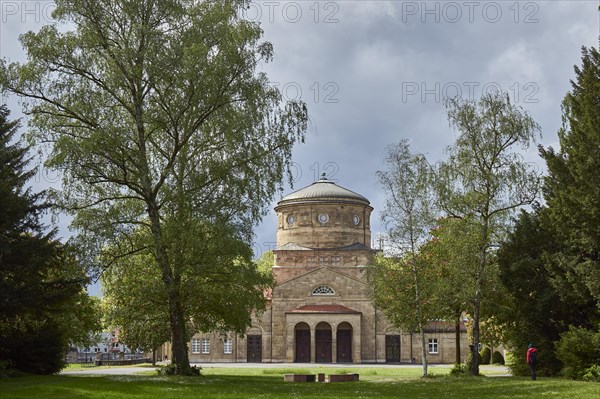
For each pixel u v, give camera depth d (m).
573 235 38.34
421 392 32.72
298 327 83.81
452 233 45.62
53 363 38.75
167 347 90.38
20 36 37.41
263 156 39.22
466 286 45.19
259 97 39.16
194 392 29.22
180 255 38.12
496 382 38.00
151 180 40.38
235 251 37.53
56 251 37.66
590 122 38.00
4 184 35.50
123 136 37.22
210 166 39.09
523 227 44.59
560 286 39.59
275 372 57.50
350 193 93.00
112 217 37.94
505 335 48.03
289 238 91.25
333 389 34.50
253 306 42.31
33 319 38.81
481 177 45.00
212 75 37.22
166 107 38.47
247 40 38.91
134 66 37.41
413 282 48.38
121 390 28.89
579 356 37.97
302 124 40.12
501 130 44.69
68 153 36.00
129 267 40.69
